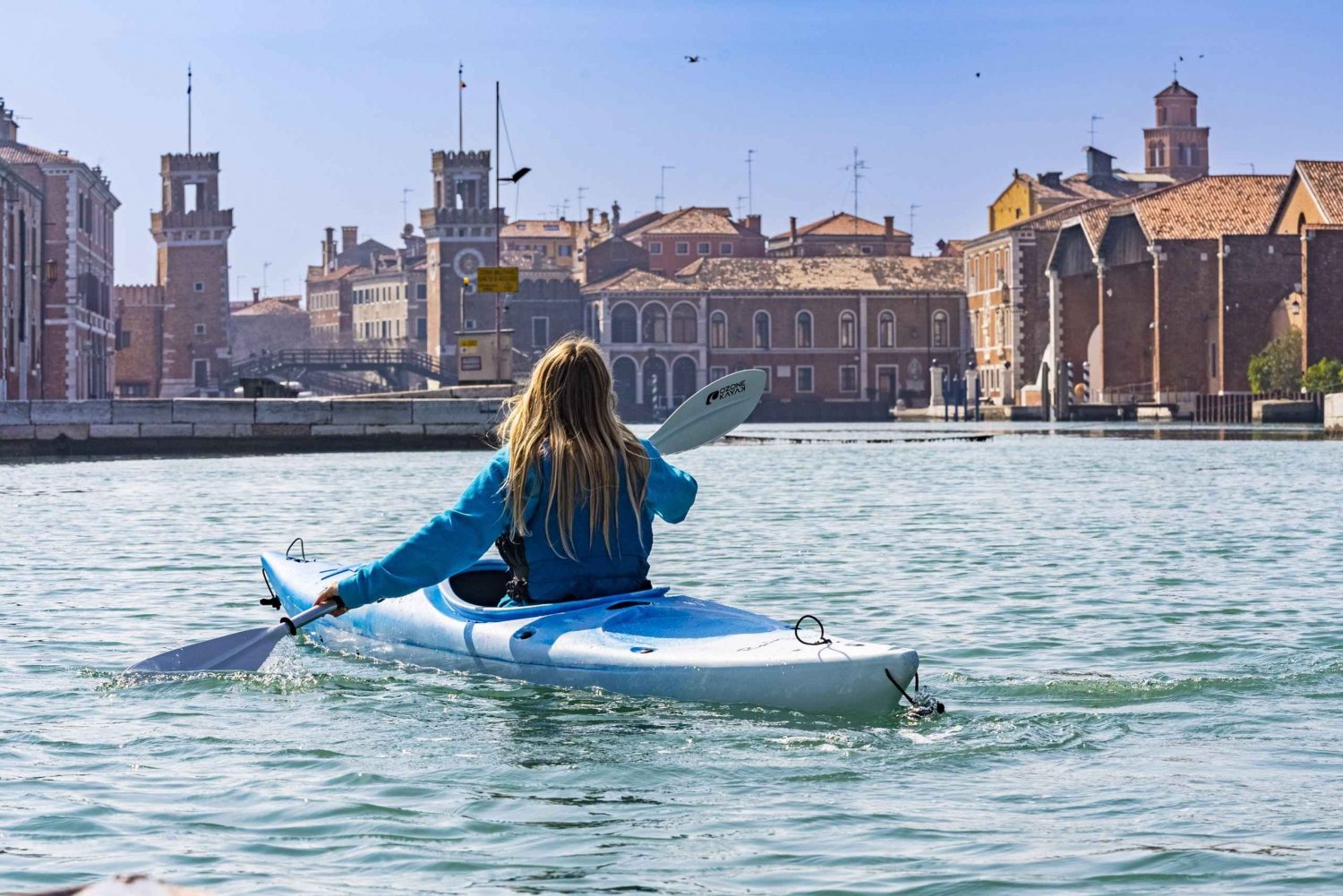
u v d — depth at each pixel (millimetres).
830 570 13555
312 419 43906
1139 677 8297
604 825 5512
